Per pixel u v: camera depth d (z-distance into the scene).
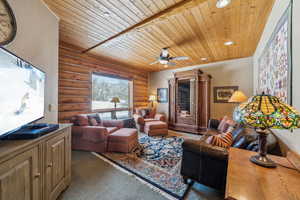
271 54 1.88
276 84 1.66
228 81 4.32
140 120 4.32
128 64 4.97
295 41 1.17
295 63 1.17
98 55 3.96
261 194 0.73
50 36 1.96
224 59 4.26
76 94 3.44
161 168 2.12
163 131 4.12
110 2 1.75
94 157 2.51
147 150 2.86
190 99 4.48
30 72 1.27
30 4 1.55
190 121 4.45
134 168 2.11
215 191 1.59
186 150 1.69
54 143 1.32
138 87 5.64
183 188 1.65
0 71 0.86
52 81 2.04
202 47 3.25
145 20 2.15
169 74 5.71
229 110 4.29
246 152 1.31
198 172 1.60
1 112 0.87
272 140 1.48
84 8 1.88
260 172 0.94
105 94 4.36
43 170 1.14
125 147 2.70
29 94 1.25
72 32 2.58
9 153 0.79
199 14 1.97
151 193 1.56
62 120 3.13
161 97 5.91
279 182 0.83
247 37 2.70
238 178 0.87
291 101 1.22
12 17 1.28
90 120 3.06
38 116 1.46
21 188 0.90
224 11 1.91
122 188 1.64
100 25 2.33
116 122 3.48
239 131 2.02
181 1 1.72
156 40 2.88
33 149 1.01
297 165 1.01
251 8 1.84
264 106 0.97
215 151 1.47
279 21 1.52
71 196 1.48
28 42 1.53
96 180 1.79
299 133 1.13
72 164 2.23
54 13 2.02
